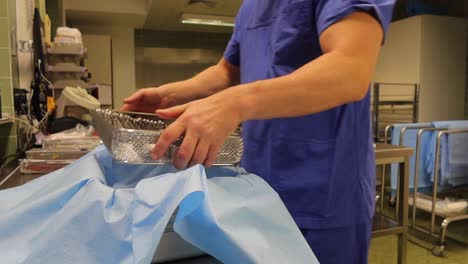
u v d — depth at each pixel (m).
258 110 0.51
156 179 0.42
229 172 0.55
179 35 5.50
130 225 0.37
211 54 5.67
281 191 0.70
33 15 2.22
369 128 0.76
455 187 2.68
